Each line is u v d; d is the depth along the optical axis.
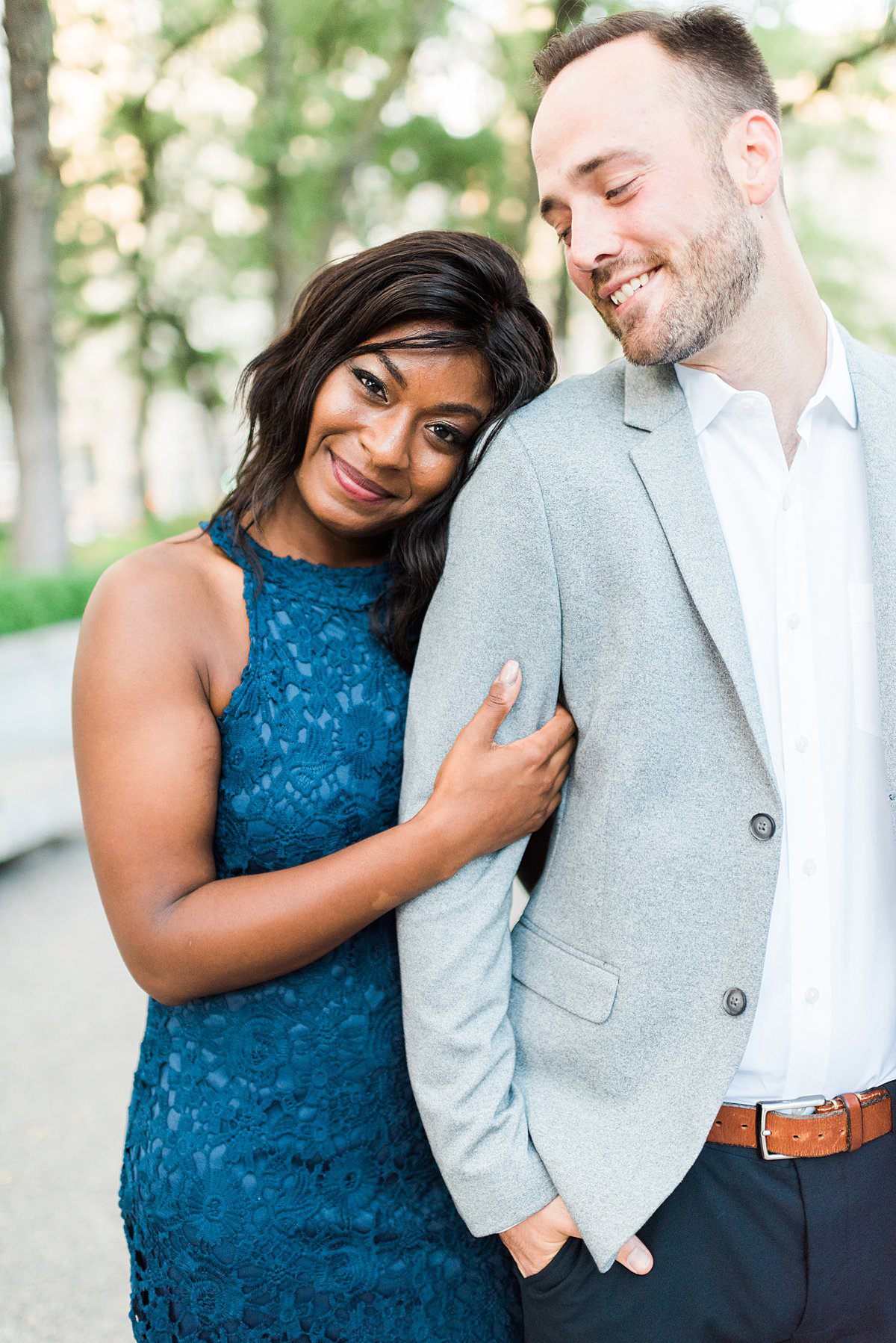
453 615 1.39
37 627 8.04
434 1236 1.54
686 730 1.29
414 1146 1.54
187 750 1.38
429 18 12.61
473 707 1.38
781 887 1.32
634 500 1.31
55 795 5.60
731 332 1.30
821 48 8.11
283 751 1.47
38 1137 3.13
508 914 1.43
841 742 1.33
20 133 9.95
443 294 1.40
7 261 10.85
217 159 16.75
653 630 1.29
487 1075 1.35
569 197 1.31
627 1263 1.32
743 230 1.28
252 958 1.35
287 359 1.51
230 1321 1.43
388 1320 1.49
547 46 1.36
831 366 1.34
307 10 12.78
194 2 13.55
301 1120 1.47
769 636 1.33
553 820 1.48
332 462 1.48
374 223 16.28
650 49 1.27
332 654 1.51
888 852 1.34
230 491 1.59
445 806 1.36
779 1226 1.33
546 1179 1.34
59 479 11.44
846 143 12.85
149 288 19.34
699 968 1.30
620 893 1.32
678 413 1.34
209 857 1.42
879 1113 1.35
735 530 1.34
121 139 16.05
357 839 1.51
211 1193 1.42
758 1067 1.33
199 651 1.44
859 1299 1.35
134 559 1.46
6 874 5.42
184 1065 1.47
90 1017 3.86
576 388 1.45
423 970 1.37
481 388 1.46
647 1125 1.31
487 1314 1.56
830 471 1.35
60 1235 2.72
